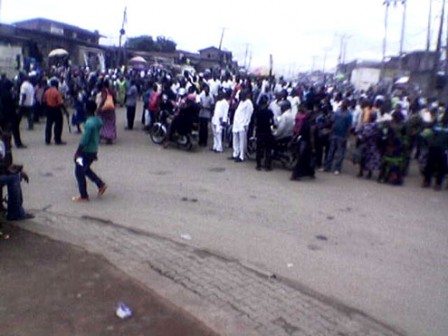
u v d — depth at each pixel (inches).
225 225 283.6
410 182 446.9
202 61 2373.3
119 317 157.9
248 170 447.5
